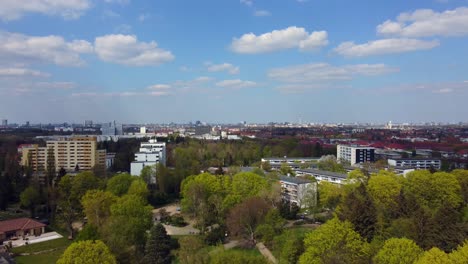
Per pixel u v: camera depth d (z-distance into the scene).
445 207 110.44
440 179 139.88
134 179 193.12
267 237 120.75
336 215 119.94
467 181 154.88
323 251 86.06
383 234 103.75
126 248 103.56
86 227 114.62
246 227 132.25
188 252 102.88
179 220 166.38
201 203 156.00
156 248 110.88
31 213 171.75
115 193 175.88
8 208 184.38
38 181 195.62
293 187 181.25
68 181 176.75
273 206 155.75
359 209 110.56
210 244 131.12
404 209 119.25
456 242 95.00
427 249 94.00
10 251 127.94
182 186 190.50
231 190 167.75
